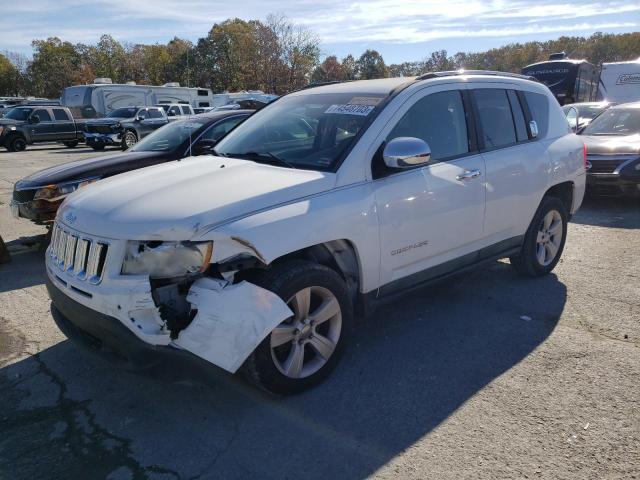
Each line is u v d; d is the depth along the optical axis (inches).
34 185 258.7
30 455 111.9
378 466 106.9
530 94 202.4
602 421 119.7
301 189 129.7
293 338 128.3
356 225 135.3
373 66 3299.7
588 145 350.6
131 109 984.3
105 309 115.3
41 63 3120.1
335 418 122.9
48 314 185.8
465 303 188.4
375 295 147.5
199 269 113.8
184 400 131.0
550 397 129.6
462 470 105.1
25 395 134.6
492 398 129.6
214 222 115.8
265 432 118.2
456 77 175.0
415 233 151.5
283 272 123.9
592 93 995.3
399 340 161.0
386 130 148.6
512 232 189.8
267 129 169.5
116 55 3029.0
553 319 174.2
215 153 171.3
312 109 166.6
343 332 138.6
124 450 113.0
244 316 112.9
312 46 2092.8
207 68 2357.3
